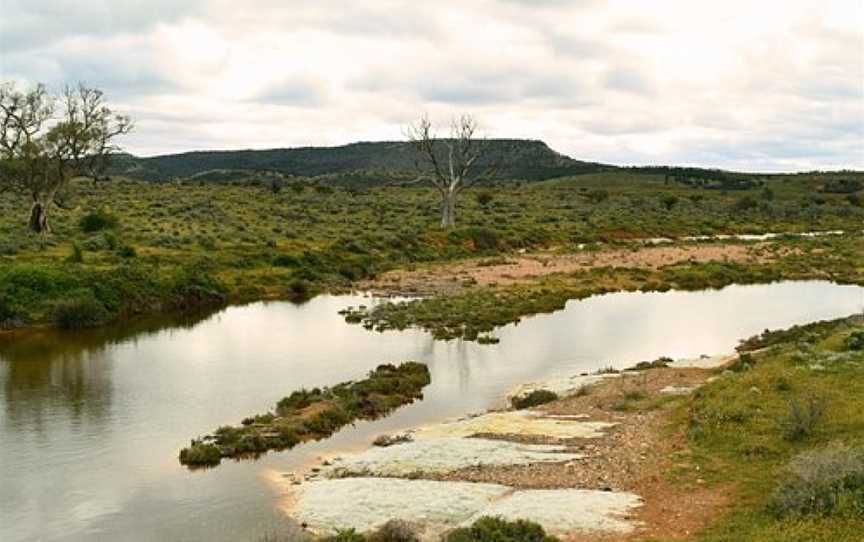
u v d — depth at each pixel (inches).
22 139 3289.9
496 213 5841.5
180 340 2005.4
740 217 6555.1
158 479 1025.5
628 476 968.9
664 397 1342.3
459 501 902.4
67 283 2313.0
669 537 770.8
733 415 1104.8
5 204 4660.4
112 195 5388.8
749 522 771.4
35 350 1856.5
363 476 1018.7
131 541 841.5
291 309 2534.5
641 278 3206.2
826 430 1002.7
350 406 1355.8
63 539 847.1
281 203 5590.6
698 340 2017.7
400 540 785.6
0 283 2194.9
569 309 2529.5
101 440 1189.7
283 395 1457.9
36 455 1118.4
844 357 1349.7
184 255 3029.0
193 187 6437.0
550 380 1565.0
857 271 3464.6
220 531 861.8
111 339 2007.9
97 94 3472.0
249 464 1088.8
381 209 5452.8
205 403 1403.8
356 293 2876.5
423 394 1493.6
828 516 737.0
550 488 939.3
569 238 4773.6
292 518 887.1
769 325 2229.3
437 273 3321.9
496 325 2215.8
